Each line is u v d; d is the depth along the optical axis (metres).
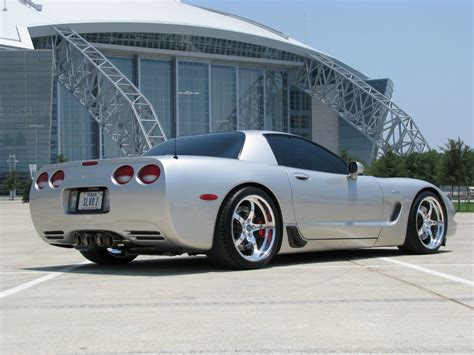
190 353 2.84
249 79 106.88
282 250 5.85
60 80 86.12
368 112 101.94
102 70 77.19
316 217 6.08
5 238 12.51
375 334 3.15
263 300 4.08
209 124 101.88
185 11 103.44
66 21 87.81
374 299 4.08
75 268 6.20
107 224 5.43
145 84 97.88
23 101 86.62
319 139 114.38
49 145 87.25
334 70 103.81
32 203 6.04
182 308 3.85
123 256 6.50
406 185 6.91
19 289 4.74
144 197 5.18
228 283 4.79
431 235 7.11
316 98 107.81
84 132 95.25
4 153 87.25
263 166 5.80
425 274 5.24
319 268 5.67
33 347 2.99
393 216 6.79
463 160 36.16
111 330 3.30
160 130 74.56
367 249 7.62
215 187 5.36
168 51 96.75
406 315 3.58
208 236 5.34
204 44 98.50
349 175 6.44
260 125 107.88
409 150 96.06
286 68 110.31
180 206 5.17
